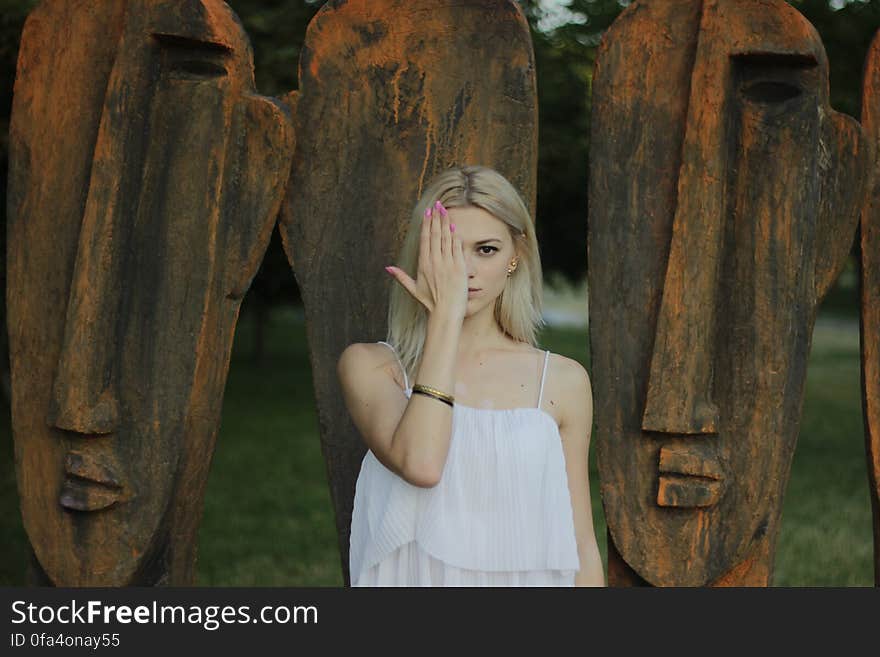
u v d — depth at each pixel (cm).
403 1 260
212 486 660
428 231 193
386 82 261
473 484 191
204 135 252
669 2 246
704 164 239
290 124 252
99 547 257
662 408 239
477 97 257
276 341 1769
